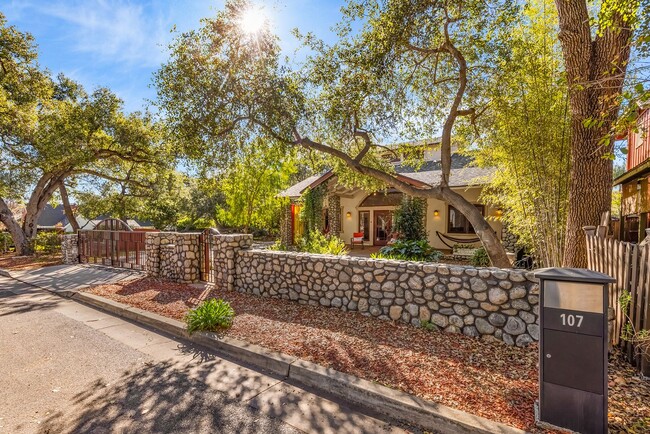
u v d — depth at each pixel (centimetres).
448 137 695
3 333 493
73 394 317
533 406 270
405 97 740
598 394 232
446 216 1402
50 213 3653
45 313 602
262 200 1505
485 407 270
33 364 384
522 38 617
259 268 670
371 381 315
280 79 682
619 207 1164
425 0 575
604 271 416
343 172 950
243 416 280
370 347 398
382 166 948
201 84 644
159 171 1742
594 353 234
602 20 362
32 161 1385
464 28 639
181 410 289
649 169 699
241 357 399
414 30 611
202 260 812
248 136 777
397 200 1584
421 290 472
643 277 319
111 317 575
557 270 255
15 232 1598
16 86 1358
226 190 1460
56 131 1341
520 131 611
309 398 310
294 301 614
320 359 367
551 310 247
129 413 285
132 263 1012
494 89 645
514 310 404
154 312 562
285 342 418
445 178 702
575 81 468
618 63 411
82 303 676
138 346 440
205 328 465
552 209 614
